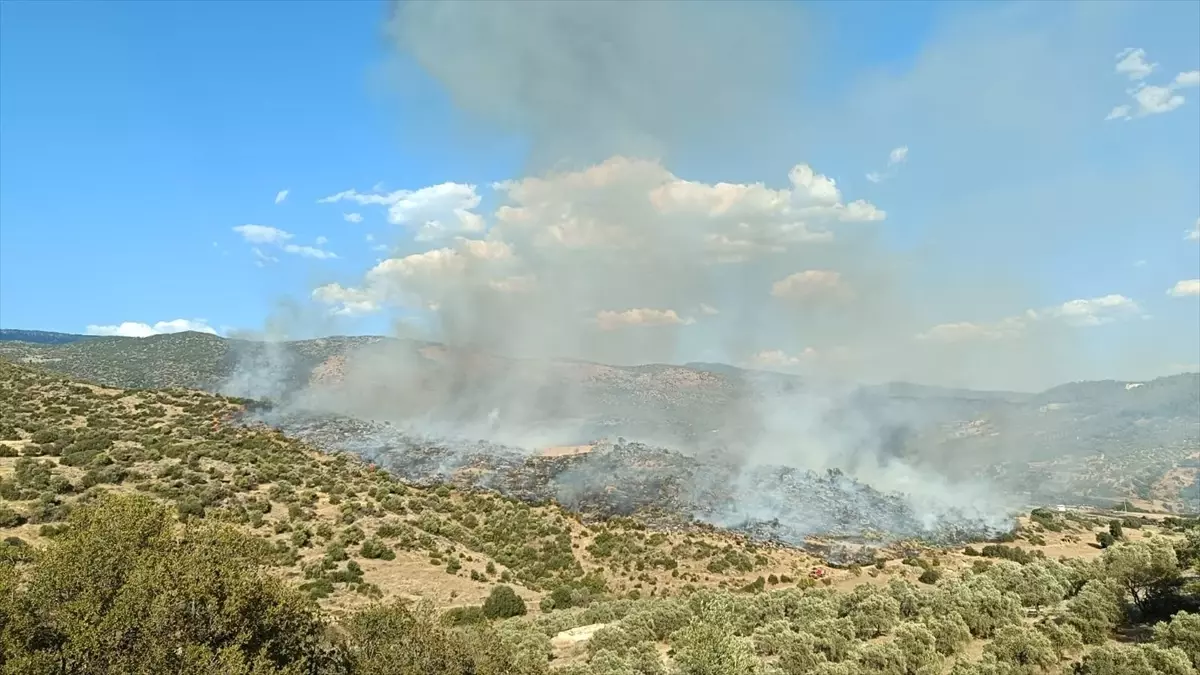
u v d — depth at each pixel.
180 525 63.22
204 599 24.22
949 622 42.78
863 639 43.81
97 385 118.81
